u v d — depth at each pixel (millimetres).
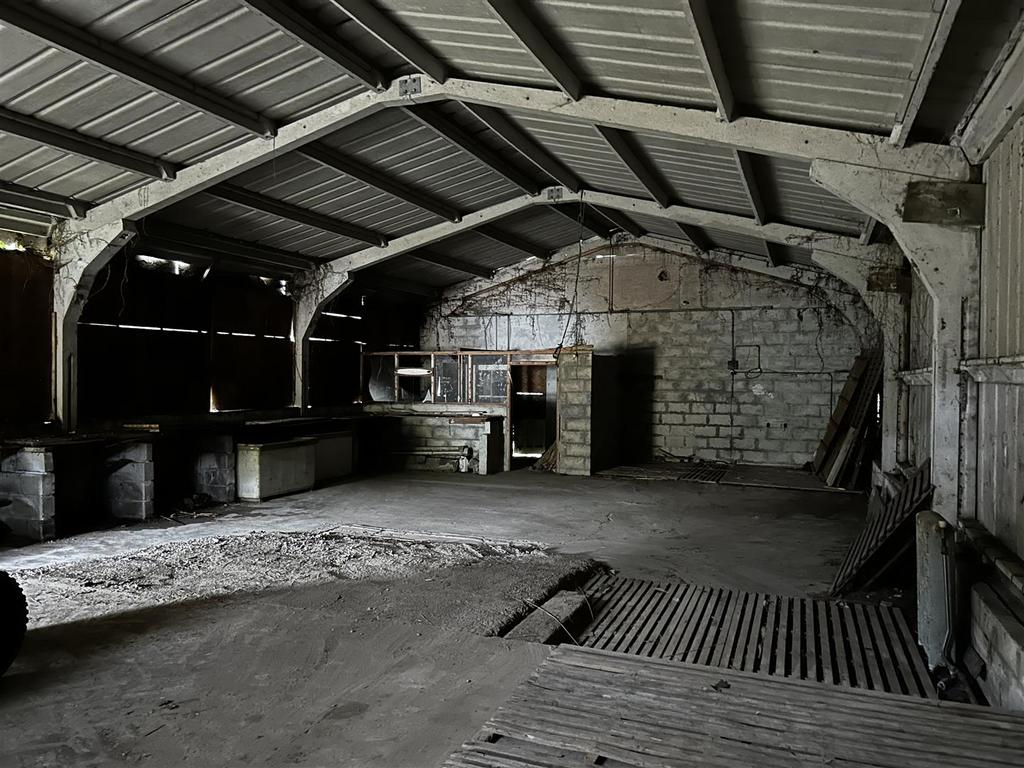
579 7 3805
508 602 4582
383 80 5617
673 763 2482
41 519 6633
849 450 10094
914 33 3189
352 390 12586
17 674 3492
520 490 9859
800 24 3359
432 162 7734
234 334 9922
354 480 10734
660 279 12797
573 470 11383
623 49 4215
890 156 4395
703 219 8648
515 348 13688
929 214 4309
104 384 8039
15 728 2961
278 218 8461
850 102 4098
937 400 4535
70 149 5641
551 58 4484
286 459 9352
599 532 7293
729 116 4609
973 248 4355
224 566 5520
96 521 7520
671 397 12766
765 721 2787
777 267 11922
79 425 7699
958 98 3768
